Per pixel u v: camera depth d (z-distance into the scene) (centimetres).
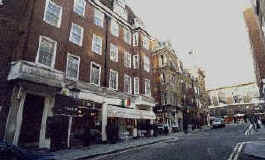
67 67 1533
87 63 1738
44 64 1307
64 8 1537
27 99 1213
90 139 1441
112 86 1998
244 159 800
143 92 2366
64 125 1357
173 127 3089
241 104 5634
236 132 2227
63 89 1388
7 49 1173
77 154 1066
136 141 1742
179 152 1024
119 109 1911
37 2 1330
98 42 1950
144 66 2569
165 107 3141
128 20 2595
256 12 1733
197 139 1689
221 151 999
